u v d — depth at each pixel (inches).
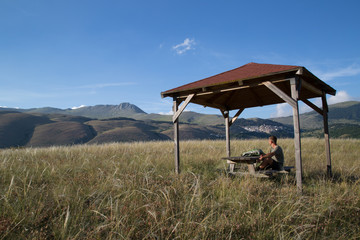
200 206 171.2
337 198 186.5
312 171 307.1
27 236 138.8
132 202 177.9
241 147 540.7
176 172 288.2
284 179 264.2
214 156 421.7
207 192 213.3
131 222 153.0
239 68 326.3
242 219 159.9
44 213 163.2
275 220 156.6
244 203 182.1
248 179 242.1
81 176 255.9
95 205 175.5
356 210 171.8
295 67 216.8
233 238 140.3
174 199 190.7
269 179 268.1
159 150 494.3
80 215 163.2
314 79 253.3
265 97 381.1
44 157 395.2
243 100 391.9
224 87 272.4
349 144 564.7
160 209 169.6
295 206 172.9
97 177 247.9
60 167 303.4
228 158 277.6
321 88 294.5
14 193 194.9
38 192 198.2
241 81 246.1
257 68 282.2
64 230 137.4
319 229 148.9
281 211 169.3
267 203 186.5
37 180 241.4
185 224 145.9
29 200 178.4
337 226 156.7
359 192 202.2
